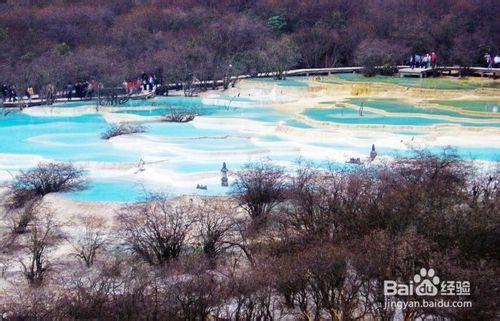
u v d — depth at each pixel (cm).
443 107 5122
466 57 6956
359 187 2527
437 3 8019
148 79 6228
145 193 3173
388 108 5122
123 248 2512
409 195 2298
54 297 2027
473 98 5562
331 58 7531
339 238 2166
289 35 7656
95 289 1948
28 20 7319
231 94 6088
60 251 2561
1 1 7956
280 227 2433
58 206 3033
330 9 8069
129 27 7412
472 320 1620
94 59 6134
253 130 4572
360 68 7225
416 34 7331
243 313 1727
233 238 2512
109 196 3177
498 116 4753
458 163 3019
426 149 3569
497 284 1697
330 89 6094
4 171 3616
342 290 1845
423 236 2002
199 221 2544
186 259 2258
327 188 2658
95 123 4969
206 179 3391
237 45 7250
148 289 1933
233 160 3759
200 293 1736
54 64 6003
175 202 2944
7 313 1791
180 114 4950
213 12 8006
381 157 3594
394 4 8119
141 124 4775
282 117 4975
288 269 1852
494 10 7825
